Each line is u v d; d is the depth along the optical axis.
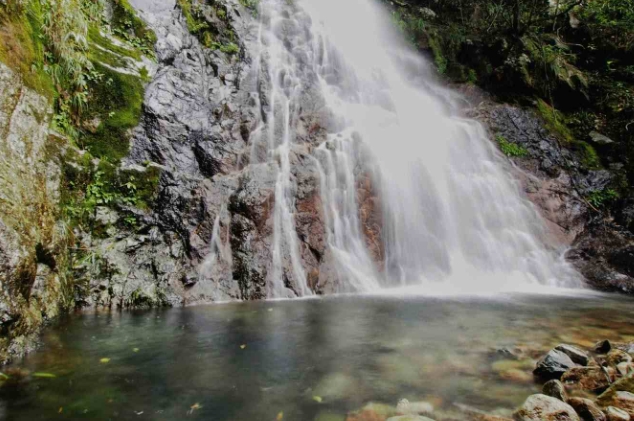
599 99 13.59
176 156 7.64
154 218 6.85
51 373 3.58
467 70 14.16
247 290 6.76
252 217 7.29
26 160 5.15
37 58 6.01
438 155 10.38
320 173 8.28
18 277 3.90
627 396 3.05
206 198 7.30
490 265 9.12
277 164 8.12
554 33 15.43
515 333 4.98
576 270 9.14
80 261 5.88
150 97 7.88
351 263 7.89
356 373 3.72
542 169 11.42
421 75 14.24
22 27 5.77
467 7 16.00
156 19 9.22
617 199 10.72
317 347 4.39
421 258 8.72
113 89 7.37
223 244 7.02
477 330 5.08
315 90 10.29
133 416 2.91
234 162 8.08
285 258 7.25
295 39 11.29
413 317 5.70
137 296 6.03
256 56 10.08
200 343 4.48
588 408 2.96
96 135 6.90
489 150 11.54
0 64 5.09
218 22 10.23
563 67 13.90
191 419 2.89
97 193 6.48
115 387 3.36
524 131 12.29
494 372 3.76
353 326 5.20
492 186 10.39
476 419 2.92
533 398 3.00
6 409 2.94
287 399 3.21
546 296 7.59
